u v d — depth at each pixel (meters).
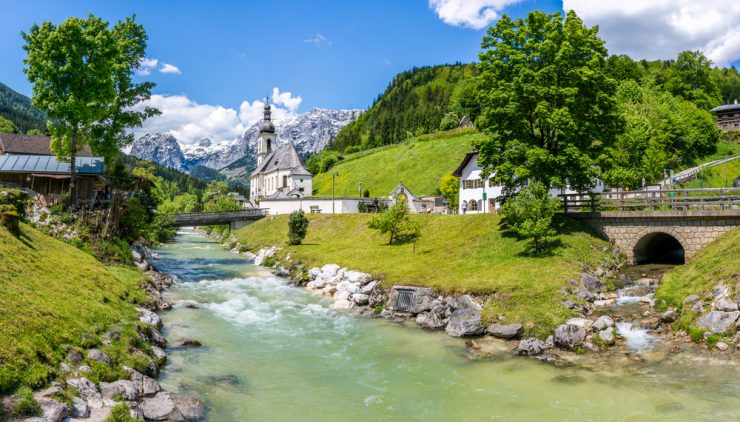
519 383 19.97
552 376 20.52
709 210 36.59
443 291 31.67
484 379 20.55
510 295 29.28
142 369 19.30
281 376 21.09
